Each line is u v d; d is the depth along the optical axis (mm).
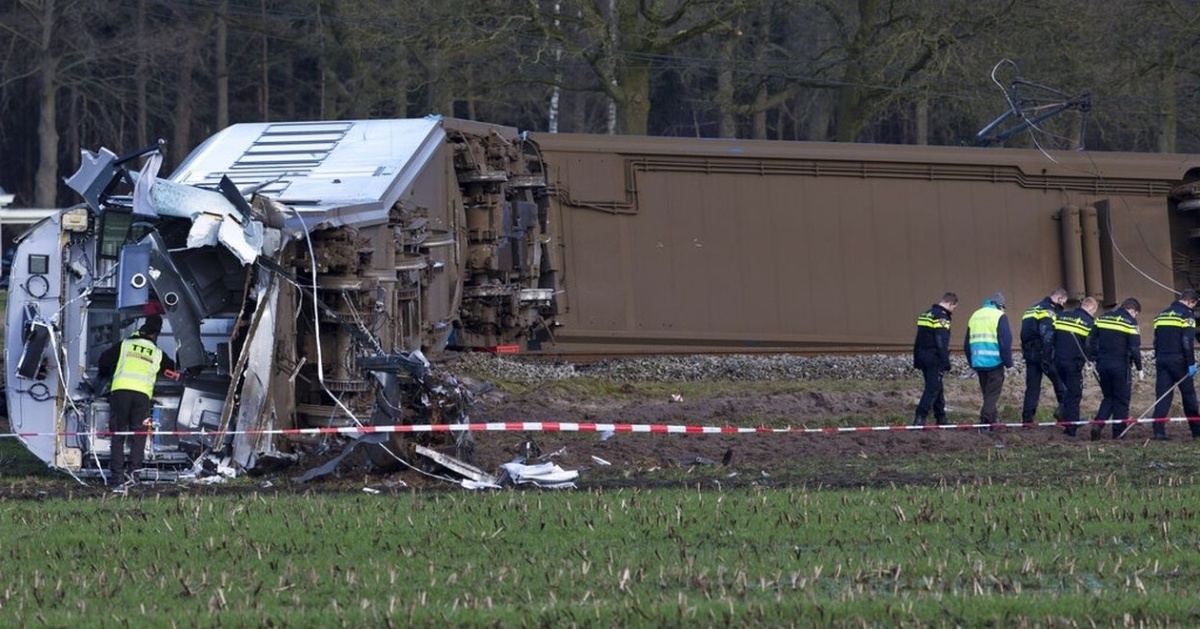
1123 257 98812
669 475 50812
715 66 145500
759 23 163250
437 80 136125
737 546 36594
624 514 40875
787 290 92250
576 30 140625
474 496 44688
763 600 30484
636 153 90000
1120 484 47188
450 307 72438
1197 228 101125
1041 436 62969
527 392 75312
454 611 29391
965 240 96125
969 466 52812
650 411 69375
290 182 62469
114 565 34812
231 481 49219
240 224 48656
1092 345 63875
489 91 143250
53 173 170625
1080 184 98688
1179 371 62219
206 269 50562
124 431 49250
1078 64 128250
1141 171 99688
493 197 76875
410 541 37344
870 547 36531
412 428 48375
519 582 32625
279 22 169000
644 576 33031
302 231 50594
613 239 89062
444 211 72188
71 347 51906
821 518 40125
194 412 50938
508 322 81062
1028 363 67375
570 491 46250
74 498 45688
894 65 129875
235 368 49750
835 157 93500
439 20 123438
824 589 32219
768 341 91562
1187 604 30062
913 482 48688
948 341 65750
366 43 133375
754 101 159125
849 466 52938
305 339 52812
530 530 38875
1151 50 131125
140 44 170875
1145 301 99562
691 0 125688
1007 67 127312
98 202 51062
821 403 72438
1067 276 97562
